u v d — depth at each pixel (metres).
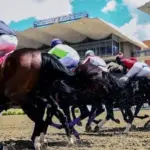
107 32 56.81
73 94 8.88
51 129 13.69
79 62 9.03
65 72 7.20
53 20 58.59
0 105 7.46
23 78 6.82
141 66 11.62
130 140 9.08
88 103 9.98
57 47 8.97
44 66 7.02
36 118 6.98
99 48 58.38
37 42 63.41
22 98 6.91
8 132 12.55
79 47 60.78
